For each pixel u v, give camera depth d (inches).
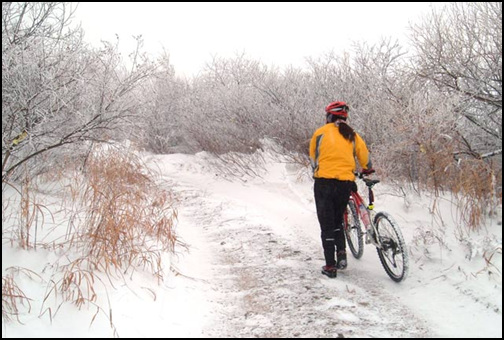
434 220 223.3
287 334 146.0
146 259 184.9
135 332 143.6
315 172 200.1
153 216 244.5
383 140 289.7
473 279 172.6
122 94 249.4
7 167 233.5
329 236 193.8
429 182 252.2
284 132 364.5
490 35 268.2
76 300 150.4
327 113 205.6
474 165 232.5
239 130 390.9
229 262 212.2
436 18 288.2
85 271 165.3
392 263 190.7
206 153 439.2
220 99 412.5
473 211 205.6
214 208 301.3
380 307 164.4
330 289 180.4
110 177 275.9
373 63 349.1
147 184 318.3
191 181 382.3
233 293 179.0
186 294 174.7
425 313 158.7
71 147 258.2
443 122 244.2
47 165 256.2
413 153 265.1
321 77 380.2
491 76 268.8
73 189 248.7
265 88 396.5
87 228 195.5
